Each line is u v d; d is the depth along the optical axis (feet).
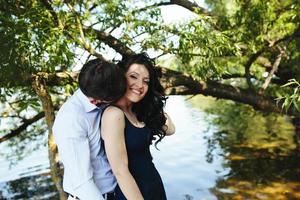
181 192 33.40
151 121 10.39
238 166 39.47
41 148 50.16
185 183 35.42
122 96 9.53
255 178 35.58
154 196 10.10
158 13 19.99
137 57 9.73
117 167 9.24
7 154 49.11
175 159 43.37
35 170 43.42
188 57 20.06
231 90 27.71
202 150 46.78
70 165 8.93
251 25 25.86
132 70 9.57
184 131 58.90
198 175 37.45
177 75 25.93
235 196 31.63
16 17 16.94
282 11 28.25
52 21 17.22
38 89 16.67
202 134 56.08
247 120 63.46
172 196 32.65
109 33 21.12
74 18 18.51
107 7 19.89
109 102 9.19
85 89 8.78
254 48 25.26
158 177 10.36
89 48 18.34
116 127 9.22
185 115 76.07
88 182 8.96
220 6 30.83
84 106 9.25
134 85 9.57
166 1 27.25
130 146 9.66
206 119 68.80
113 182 9.82
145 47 20.59
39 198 35.19
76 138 8.95
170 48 20.31
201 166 40.19
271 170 37.50
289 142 47.73
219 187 33.96
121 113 9.35
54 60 15.33
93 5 20.57
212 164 40.73
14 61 14.71
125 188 9.25
